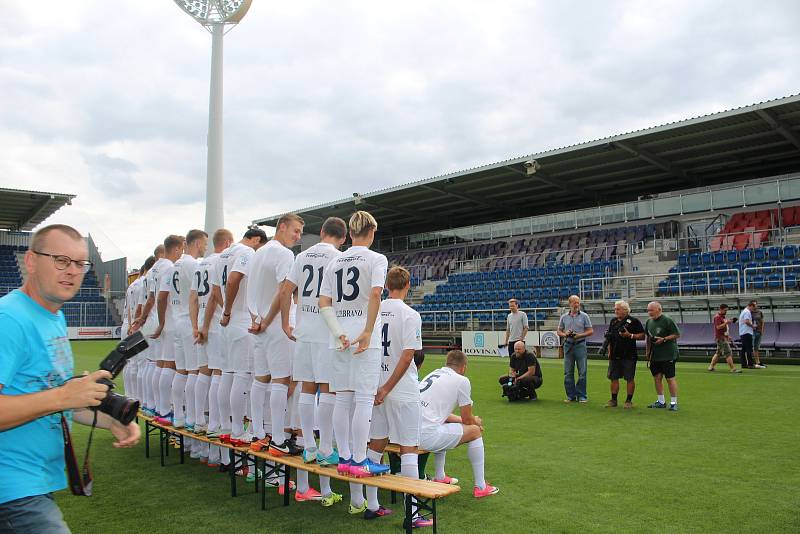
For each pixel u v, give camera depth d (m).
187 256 6.53
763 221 21.53
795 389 10.98
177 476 5.76
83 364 17.81
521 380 10.18
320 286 4.60
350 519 4.34
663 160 23.06
